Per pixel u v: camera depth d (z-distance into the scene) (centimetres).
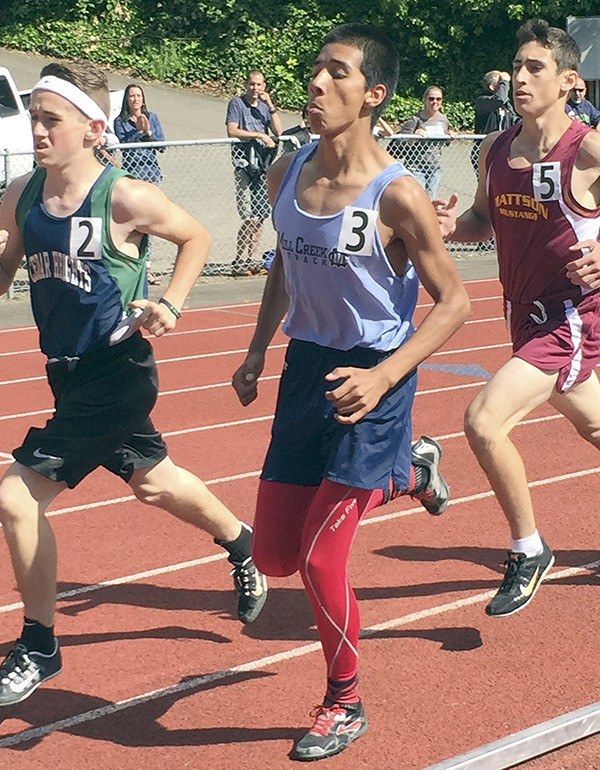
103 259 375
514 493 435
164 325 373
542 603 477
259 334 397
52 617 379
